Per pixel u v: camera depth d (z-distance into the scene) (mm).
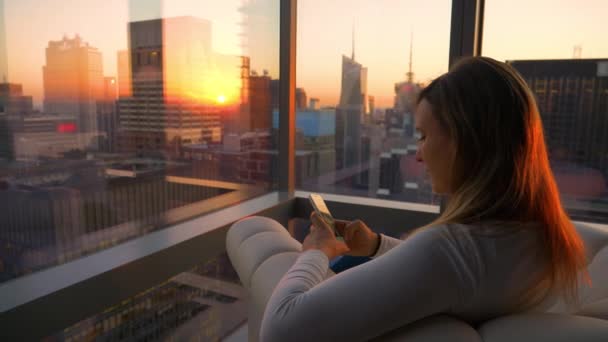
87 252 1593
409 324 673
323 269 827
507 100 693
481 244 654
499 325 655
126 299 1511
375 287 643
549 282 699
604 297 1068
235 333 2279
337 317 650
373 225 2432
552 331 626
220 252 2006
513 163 690
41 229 1425
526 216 690
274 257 1185
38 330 1229
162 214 1948
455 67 762
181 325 1921
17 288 1282
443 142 746
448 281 634
